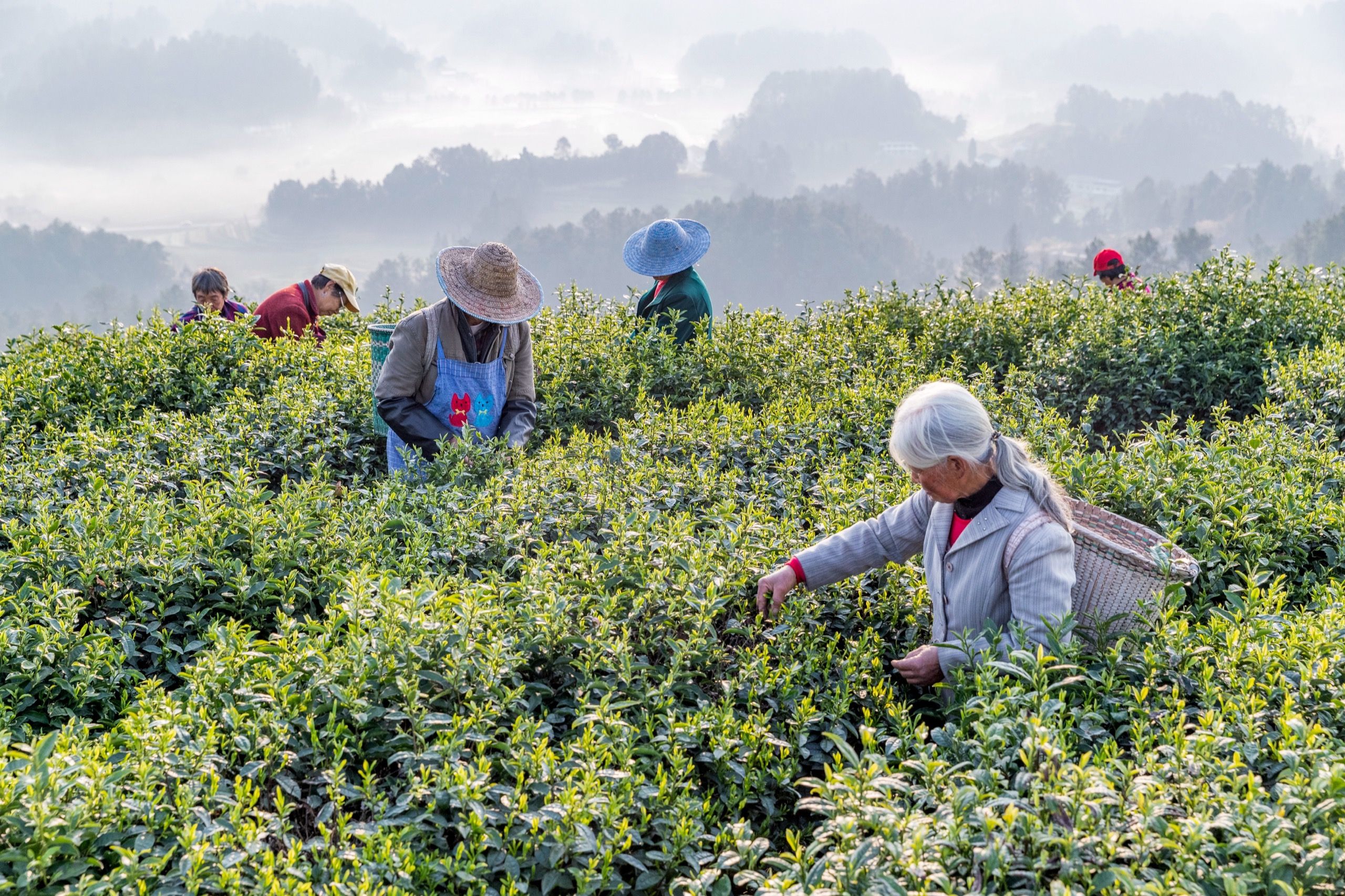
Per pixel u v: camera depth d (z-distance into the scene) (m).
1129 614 3.48
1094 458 5.07
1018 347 8.81
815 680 3.65
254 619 4.15
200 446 5.92
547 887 2.61
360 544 4.45
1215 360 7.96
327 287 9.48
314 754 3.03
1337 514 4.60
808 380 7.84
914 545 3.80
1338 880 2.30
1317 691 3.17
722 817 3.12
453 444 5.66
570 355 7.95
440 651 3.38
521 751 3.01
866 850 2.37
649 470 5.38
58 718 3.50
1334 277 9.39
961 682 3.25
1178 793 2.65
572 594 3.88
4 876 2.41
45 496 5.04
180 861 2.56
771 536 4.45
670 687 3.45
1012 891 2.34
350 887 2.42
